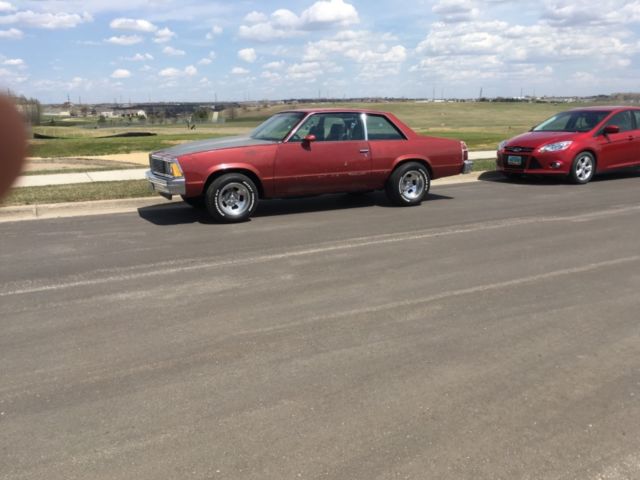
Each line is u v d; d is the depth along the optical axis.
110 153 18.33
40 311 4.77
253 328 4.38
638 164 13.13
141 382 3.51
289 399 3.30
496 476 2.59
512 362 3.77
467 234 7.62
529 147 12.42
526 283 5.46
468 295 5.12
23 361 3.81
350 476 2.59
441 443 2.85
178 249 6.90
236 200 8.59
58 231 7.93
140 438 2.90
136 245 7.11
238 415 3.13
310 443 2.86
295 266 6.12
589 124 12.90
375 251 6.75
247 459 2.73
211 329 4.36
